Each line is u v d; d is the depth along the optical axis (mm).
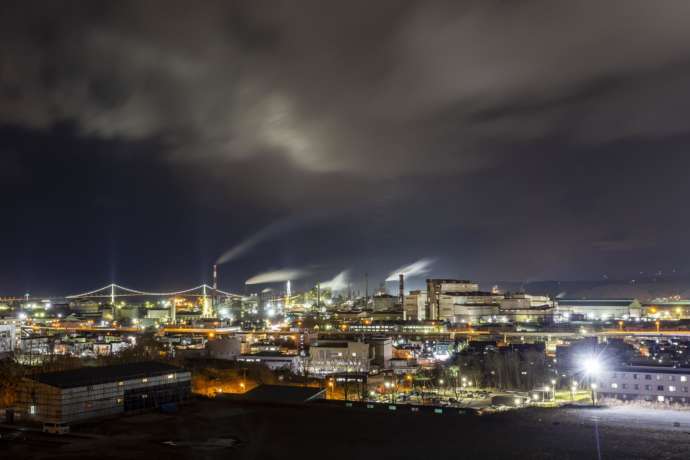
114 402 157750
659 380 195250
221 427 150500
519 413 173000
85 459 122750
